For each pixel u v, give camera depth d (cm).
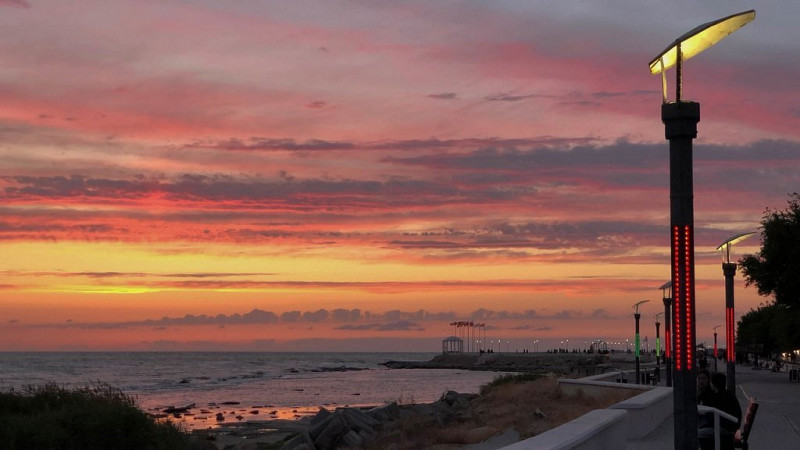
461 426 3469
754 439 2273
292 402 9162
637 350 5494
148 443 2458
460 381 15238
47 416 2403
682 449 1174
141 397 10194
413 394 10550
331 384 14200
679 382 1181
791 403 3750
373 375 19988
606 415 1584
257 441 4559
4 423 2323
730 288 3173
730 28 1216
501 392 4762
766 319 14150
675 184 1201
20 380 13725
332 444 3497
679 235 1193
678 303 1188
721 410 1538
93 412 2416
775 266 6781
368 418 3884
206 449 2714
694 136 1202
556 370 18300
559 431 1326
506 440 2909
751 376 7825
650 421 2462
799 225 6688
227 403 8800
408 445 3044
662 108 1210
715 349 9944
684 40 1228
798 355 11912
